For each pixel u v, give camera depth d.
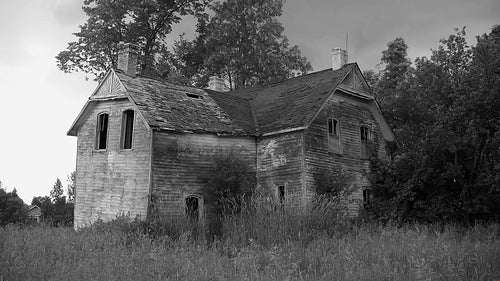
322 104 22.86
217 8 40.03
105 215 21.69
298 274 8.95
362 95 26.11
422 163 21.17
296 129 22.00
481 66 19.48
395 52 38.19
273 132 22.89
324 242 12.89
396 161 22.64
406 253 10.34
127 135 22.39
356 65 26.06
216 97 26.55
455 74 20.88
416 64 22.28
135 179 20.78
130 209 20.67
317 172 22.50
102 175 22.30
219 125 23.00
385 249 11.04
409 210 21.56
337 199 21.14
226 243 13.70
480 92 18.75
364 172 25.39
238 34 39.38
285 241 13.70
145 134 20.80
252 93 30.22
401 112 23.80
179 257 10.38
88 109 23.55
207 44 40.34
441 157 20.94
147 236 14.05
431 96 21.03
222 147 22.69
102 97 22.78
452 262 8.98
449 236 14.39
